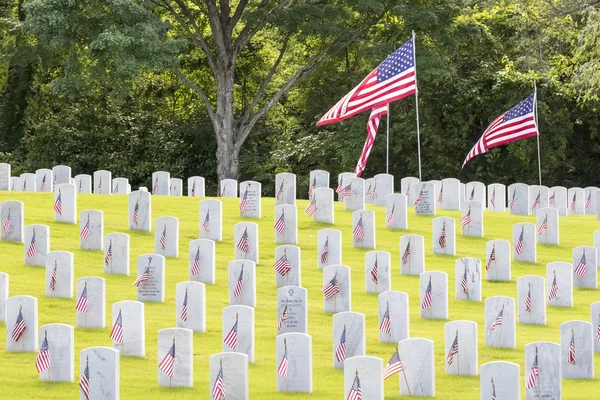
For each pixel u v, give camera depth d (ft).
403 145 257.14
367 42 243.81
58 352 84.28
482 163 258.57
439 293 109.29
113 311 92.94
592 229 162.61
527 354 78.48
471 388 83.87
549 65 257.55
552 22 254.06
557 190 177.17
